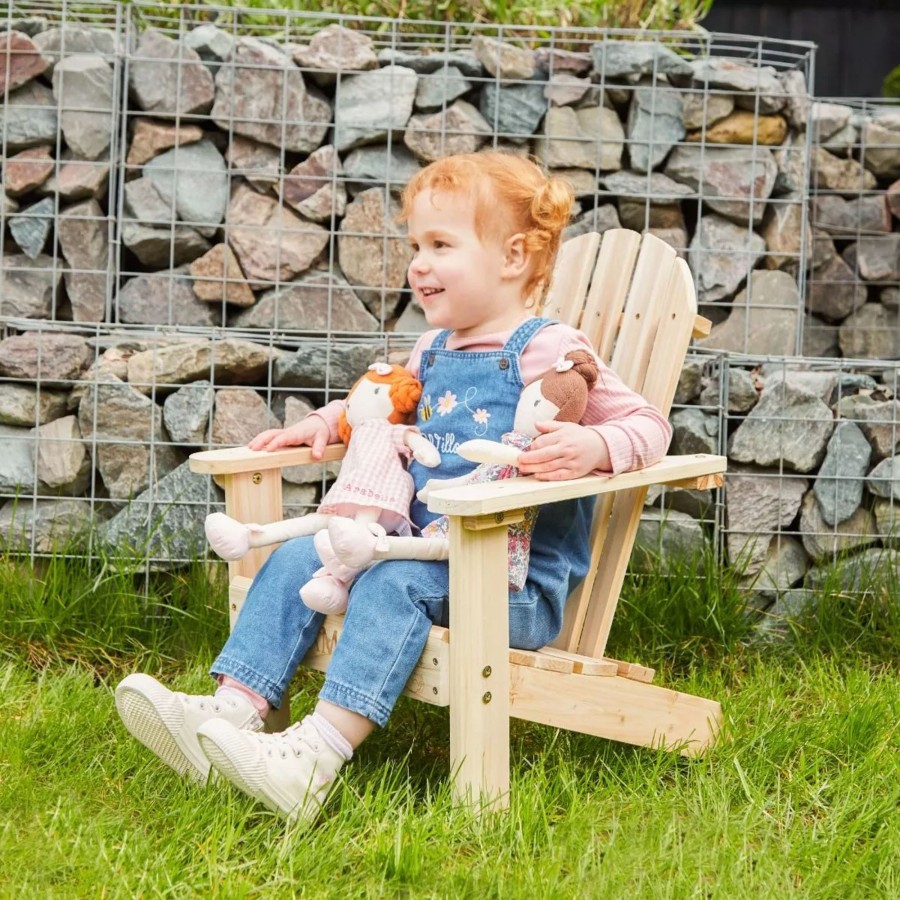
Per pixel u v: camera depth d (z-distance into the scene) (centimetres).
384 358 283
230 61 307
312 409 285
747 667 259
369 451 200
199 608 258
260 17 342
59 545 271
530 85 313
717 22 523
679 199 315
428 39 341
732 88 313
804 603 273
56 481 275
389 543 177
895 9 523
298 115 308
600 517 210
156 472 278
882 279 356
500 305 206
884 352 356
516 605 186
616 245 235
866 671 248
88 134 303
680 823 177
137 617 255
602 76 311
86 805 180
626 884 158
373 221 310
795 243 317
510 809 172
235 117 306
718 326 316
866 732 209
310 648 189
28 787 179
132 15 314
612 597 209
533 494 170
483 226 200
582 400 189
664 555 277
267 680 184
